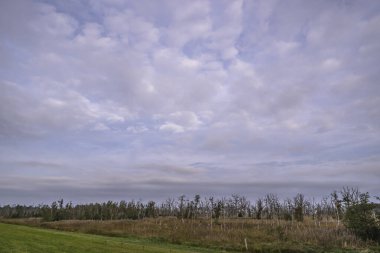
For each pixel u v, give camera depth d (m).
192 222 79.00
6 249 24.83
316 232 50.53
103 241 37.38
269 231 56.12
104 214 129.75
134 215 127.81
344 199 52.53
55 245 29.22
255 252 42.19
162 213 125.88
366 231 47.00
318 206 95.38
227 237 52.09
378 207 48.09
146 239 53.06
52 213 124.38
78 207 143.38
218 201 96.31
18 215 155.88
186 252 34.03
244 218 97.06
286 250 41.72
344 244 43.00
